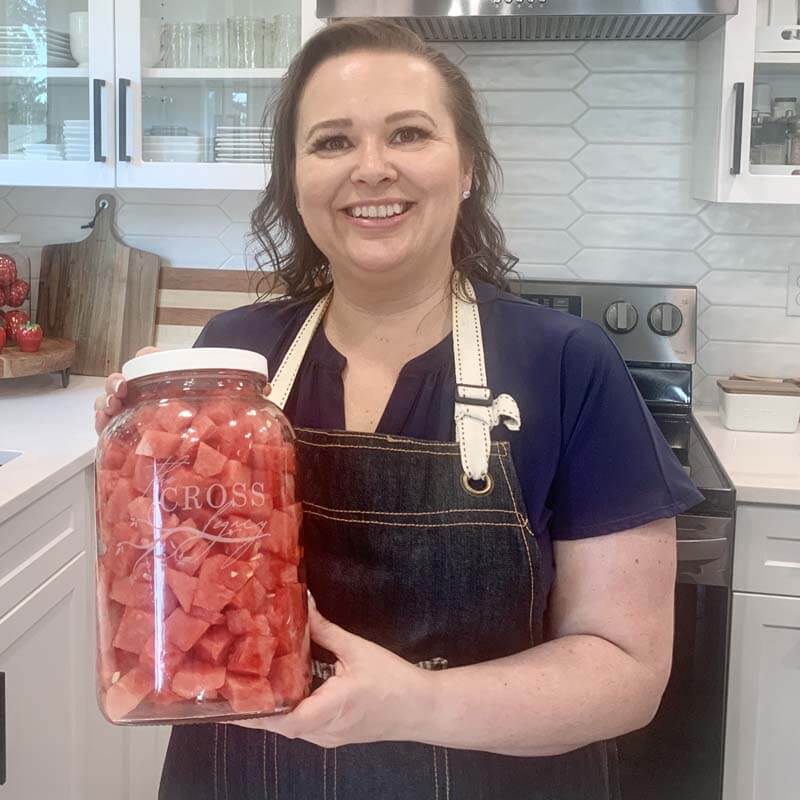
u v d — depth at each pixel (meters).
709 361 2.24
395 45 0.92
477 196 1.06
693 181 2.16
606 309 2.11
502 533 0.89
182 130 2.12
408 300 0.97
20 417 1.95
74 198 2.41
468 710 0.79
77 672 1.69
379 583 0.91
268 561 0.69
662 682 0.90
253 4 2.06
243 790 0.98
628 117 2.18
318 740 0.78
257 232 1.13
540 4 1.79
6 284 2.19
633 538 0.91
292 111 1.00
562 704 0.83
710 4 1.78
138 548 0.67
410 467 0.91
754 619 1.64
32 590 1.52
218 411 0.69
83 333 2.40
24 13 2.12
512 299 1.01
